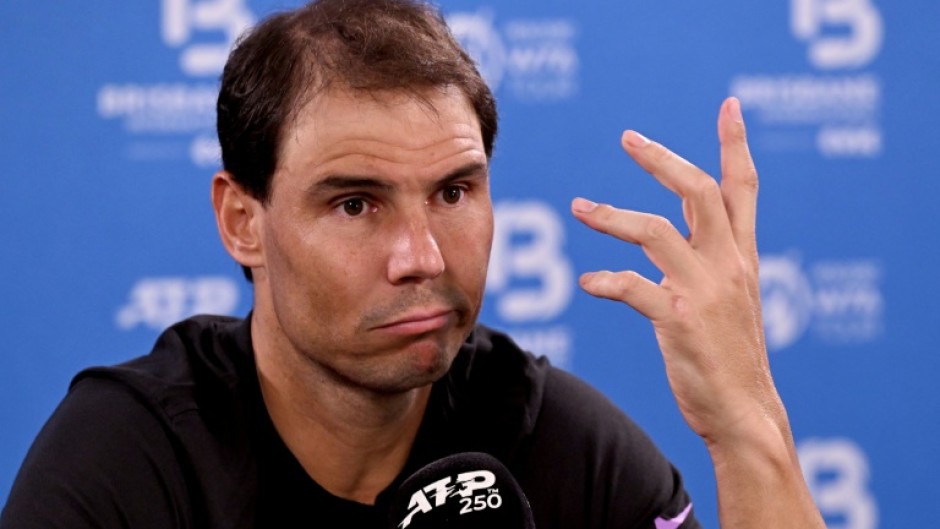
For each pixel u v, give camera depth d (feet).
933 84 33.68
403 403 15.40
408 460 16.35
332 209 13.84
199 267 32.94
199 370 16.35
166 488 15.28
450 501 13.88
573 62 33.12
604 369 33.68
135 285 32.81
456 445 16.53
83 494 14.78
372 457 16.05
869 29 33.53
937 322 34.09
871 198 33.86
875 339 34.12
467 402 16.79
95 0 32.27
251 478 15.72
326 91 13.69
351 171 13.50
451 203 14.05
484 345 17.48
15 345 32.55
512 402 16.80
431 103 13.65
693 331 13.71
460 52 14.56
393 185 13.57
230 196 15.39
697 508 33.86
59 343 32.65
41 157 32.40
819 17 33.47
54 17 32.22
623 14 33.17
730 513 14.03
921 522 34.35
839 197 33.83
